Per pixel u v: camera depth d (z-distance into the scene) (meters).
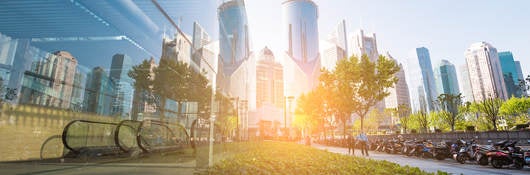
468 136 21.58
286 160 7.59
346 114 26.39
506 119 49.03
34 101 8.25
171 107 9.91
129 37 7.98
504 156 10.65
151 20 7.01
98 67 9.62
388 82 21.22
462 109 46.78
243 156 8.70
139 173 6.14
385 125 90.00
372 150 22.11
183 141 11.16
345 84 22.27
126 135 10.90
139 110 10.63
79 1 6.03
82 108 9.60
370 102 22.39
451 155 13.77
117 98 10.48
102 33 7.68
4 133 7.45
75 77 9.28
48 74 8.56
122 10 6.43
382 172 5.47
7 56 7.52
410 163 12.24
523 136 16.80
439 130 32.41
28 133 8.05
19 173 6.12
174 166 7.43
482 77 113.62
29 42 7.86
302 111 43.69
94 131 10.02
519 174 9.16
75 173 6.16
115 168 6.98
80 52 8.82
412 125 63.62
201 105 8.83
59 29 7.18
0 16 6.58
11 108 7.65
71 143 9.20
